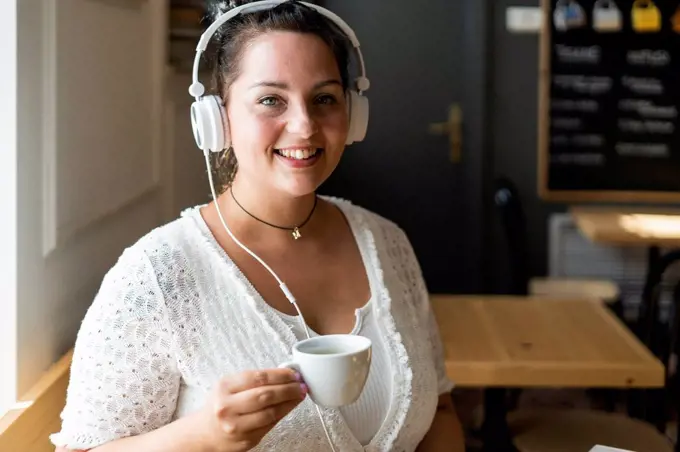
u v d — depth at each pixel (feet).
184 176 8.54
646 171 13.75
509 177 14.01
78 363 3.64
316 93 3.65
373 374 3.91
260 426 3.02
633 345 6.63
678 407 7.20
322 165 3.75
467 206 14.14
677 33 13.39
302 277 4.00
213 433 3.09
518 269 11.03
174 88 8.03
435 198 14.17
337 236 4.25
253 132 3.62
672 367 9.61
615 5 13.39
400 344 4.01
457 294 14.33
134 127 6.47
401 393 3.92
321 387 3.05
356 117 4.11
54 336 4.81
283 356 3.68
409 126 14.02
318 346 3.25
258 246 3.96
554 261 14.01
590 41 13.47
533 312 7.72
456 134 13.93
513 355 6.35
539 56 13.67
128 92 6.29
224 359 3.65
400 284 4.36
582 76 13.56
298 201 3.95
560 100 13.64
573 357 6.30
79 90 5.07
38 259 4.51
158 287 3.63
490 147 13.97
